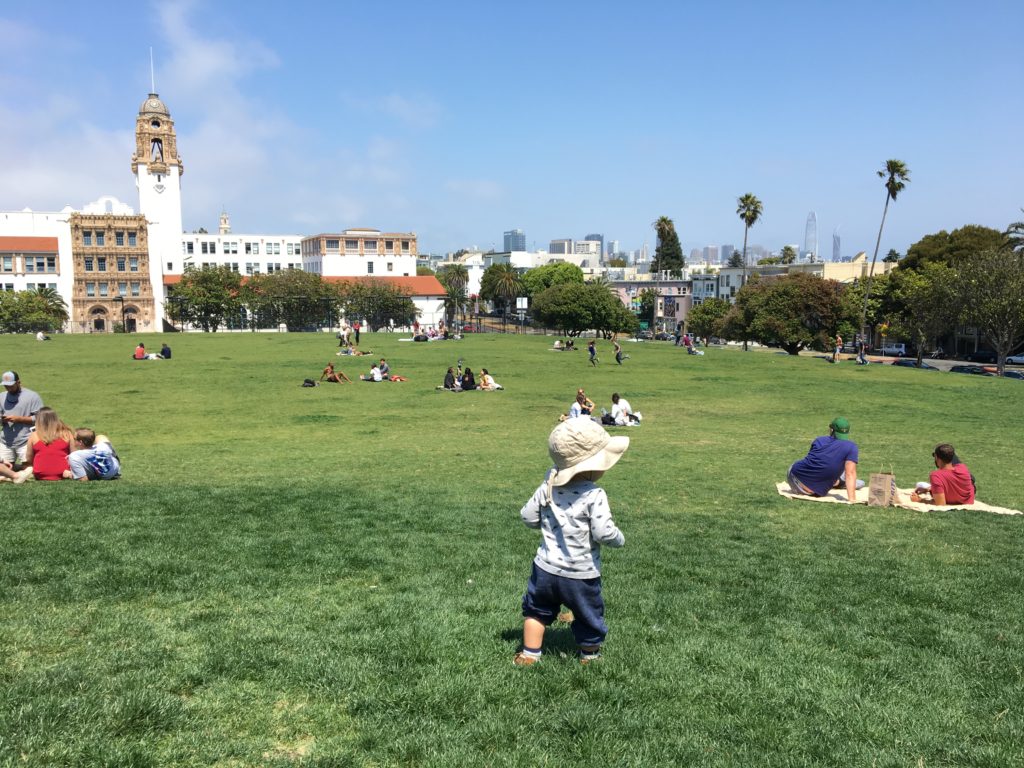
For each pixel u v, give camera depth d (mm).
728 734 4258
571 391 36906
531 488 14453
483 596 6684
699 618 6340
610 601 6699
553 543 4926
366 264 145625
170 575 7062
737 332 90875
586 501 4836
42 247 104875
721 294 139375
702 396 35406
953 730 4371
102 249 107500
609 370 46094
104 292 108500
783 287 83062
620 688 4762
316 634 5570
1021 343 64875
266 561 7742
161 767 3730
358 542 8797
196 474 15531
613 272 192500
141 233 109375
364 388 37531
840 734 4293
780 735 4262
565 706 4504
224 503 11195
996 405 32719
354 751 3926
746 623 6250
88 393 33375
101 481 13148
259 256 149625
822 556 8766
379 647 5336
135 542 8352
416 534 9398
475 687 4711
